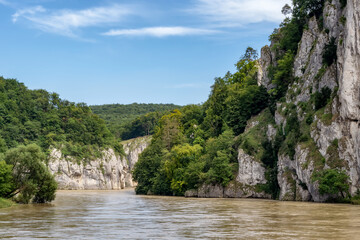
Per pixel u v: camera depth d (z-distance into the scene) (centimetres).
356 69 7694
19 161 7588
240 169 10456
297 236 3516
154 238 3547
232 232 3834
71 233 3866
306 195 8194
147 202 8831
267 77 12525
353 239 3334
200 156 12194
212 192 10625
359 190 7144
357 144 7331
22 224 4588
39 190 7975
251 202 8231
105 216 5522
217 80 17588
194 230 4022
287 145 9288
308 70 9806
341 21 8588
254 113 12338
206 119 14900
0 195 7312
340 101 7862
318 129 8306
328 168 7619
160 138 15312
